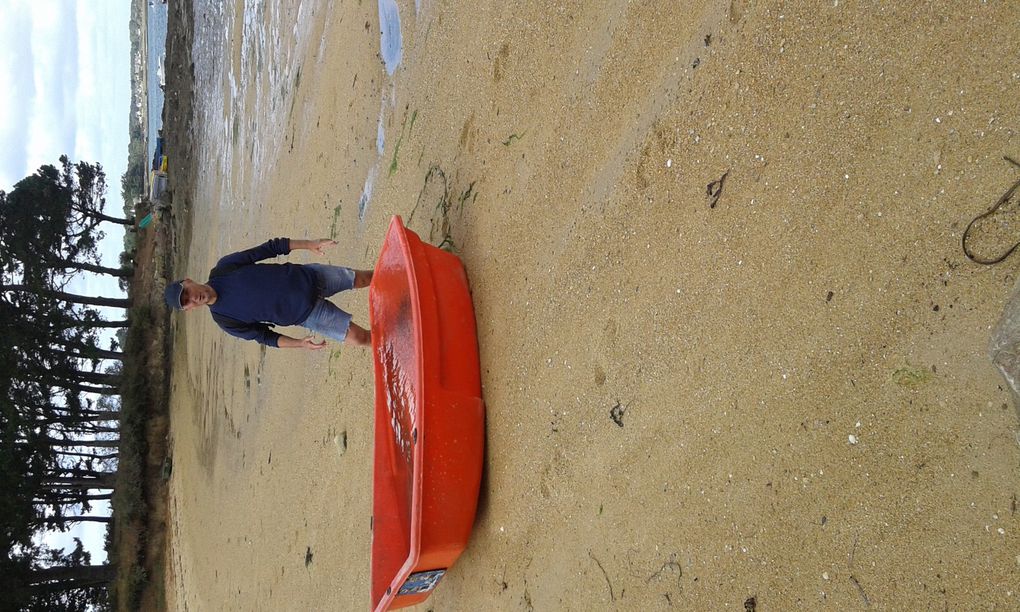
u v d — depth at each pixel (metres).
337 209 6.66
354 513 5.39
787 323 2.21
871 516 1.91
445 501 3.52
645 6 2.91
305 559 6.30
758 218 2.35
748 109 2.41
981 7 1.78
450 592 3.94
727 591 2.28
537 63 3.61
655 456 2.63
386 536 4.01
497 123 3.94
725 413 2.38
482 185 4.02
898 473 1.86
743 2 2.45
